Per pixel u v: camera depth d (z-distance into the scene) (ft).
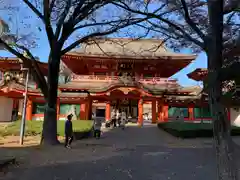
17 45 45.60
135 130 85.92
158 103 123.03
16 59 111.65
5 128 71.20
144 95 104.47
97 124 66.95
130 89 102.89
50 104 49.14
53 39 48.21
